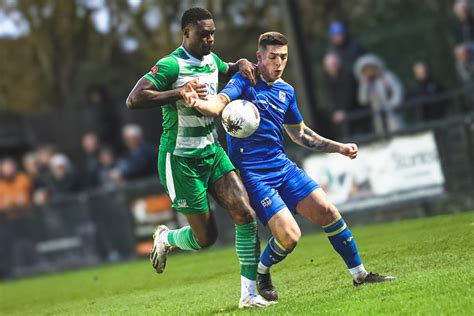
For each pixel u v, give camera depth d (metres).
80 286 29.44
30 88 63.19
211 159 18.00
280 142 18.33
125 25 60.72
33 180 47.19
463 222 25.61
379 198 33.38
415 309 15.02
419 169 32.91
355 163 33.62
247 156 18.05
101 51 61.81
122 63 61.81
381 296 16.48
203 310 18.66
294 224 17.81
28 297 29.27
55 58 62.00
